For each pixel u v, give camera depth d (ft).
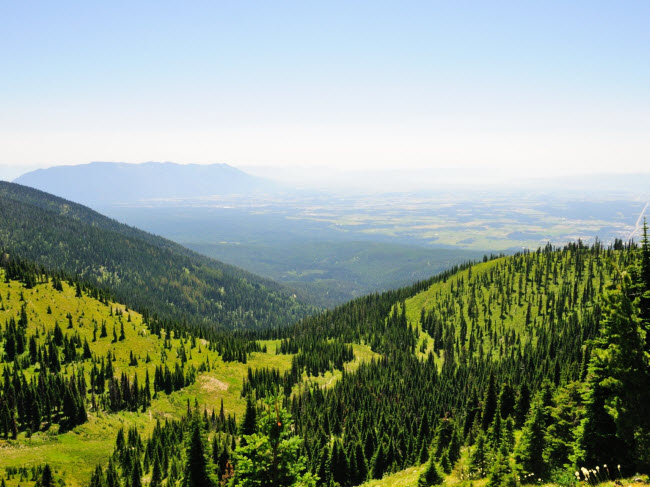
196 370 588.09
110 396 463.01
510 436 182.70
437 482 161.07
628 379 81.76
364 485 222.89
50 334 568.00
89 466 334.65
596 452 93.91
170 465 351.25
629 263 91.71
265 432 90.94
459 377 606.96
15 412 380.99
